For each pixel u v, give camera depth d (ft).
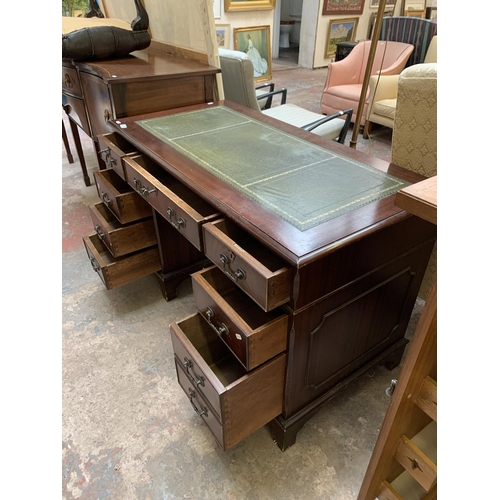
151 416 4.00
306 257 2.42
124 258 5.07
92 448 3.71
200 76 5.41
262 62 16.03
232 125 4.68
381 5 3.89
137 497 3.34
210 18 5.30
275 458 3.63
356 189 3.19
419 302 5.36
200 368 2.99
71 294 5.63
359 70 11.92
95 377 4.41
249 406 3.06
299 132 4.46
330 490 3.39
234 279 2.87
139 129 4.56
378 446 2.60
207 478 3.48
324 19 17.67
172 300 5.56
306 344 3.03
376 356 4.05
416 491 2.90
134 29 5.95
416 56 11.66
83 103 6.11
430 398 2.30
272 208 2.93
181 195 4.21
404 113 4.09
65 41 5.33
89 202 7.86
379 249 2.97
